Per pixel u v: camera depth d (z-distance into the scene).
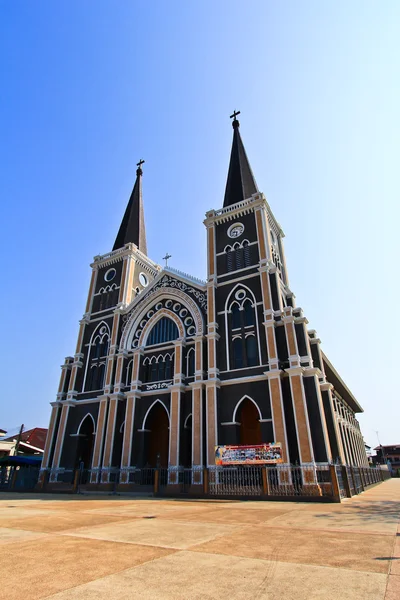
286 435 25.31
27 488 32.84
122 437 34.53
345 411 48.00
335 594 4.80
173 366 34.72
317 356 31.73
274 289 31.75
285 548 7.52
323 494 21.66
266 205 37.84
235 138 48.75
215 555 6.89
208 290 34.62
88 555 6.85
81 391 39.31
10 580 5.36
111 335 39.88
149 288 40.34
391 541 8.23
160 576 5.57
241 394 28.89
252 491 22.67
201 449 28.06
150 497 24.47
